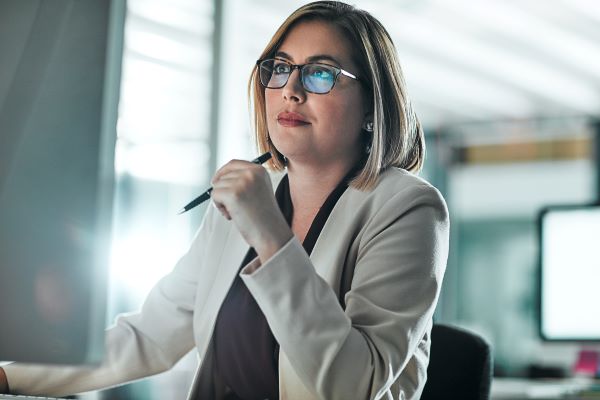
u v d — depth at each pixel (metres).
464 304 8.05
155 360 1.53
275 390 1.38
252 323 1.38
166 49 5.82
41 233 0.86
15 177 0.87
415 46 7.07
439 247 1.32
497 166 8.34
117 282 4.93
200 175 5.68
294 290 1.12
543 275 2.93
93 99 0.86
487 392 1.53
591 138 8.05
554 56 7.03
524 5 6.16
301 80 1.39
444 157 8.57
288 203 1.51
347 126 1.41
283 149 1.41
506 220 8.18
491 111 8.27
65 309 0.84
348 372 1.12
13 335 0.86
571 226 2.90
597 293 2.84
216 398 1.45
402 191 1.35
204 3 5.20
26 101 0.88
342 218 1.39
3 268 0.87
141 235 5.35
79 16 0.87
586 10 6.15
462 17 6.43
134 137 5.69
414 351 1.33
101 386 1.46
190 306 1.55
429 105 8.28
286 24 1.43
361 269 1.29
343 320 1.13
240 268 1.43
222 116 4.53
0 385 1.30
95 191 0.85
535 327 2.94
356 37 1.42
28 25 0.89
